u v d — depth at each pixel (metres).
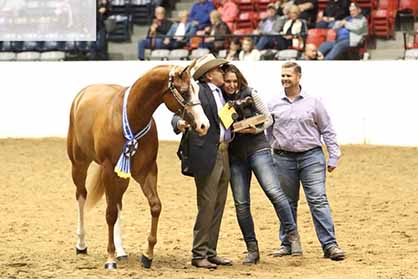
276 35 19.31
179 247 9.68
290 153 9.02
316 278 7.89
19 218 11.62
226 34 20.03
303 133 8.91
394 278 7.81
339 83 18.08
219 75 8.52
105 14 21.77
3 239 10.21
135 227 10.91
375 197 12.94
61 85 19.95
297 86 8.96
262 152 8.59
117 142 8.36
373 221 11.22
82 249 9.27
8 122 20.22
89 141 8.97
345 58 18.84
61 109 19.97
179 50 20.28
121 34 21.81
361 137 18.02
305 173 8.96
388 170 15.13
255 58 19.25
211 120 8.40
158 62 19.42
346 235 10.33
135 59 21.64
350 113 18.05
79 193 9.37
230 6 21.14
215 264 8.59
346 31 18.83
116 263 8.56
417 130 17.58
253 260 8.62
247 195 8.67
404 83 17.64
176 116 8.28
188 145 8.42
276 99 9.03
